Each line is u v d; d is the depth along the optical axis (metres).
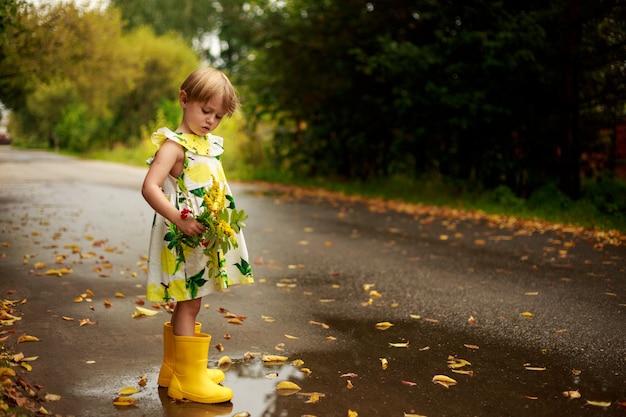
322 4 14.26
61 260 6.10
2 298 4.61
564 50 10.66
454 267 6.31
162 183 2.82
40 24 13.59
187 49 37.03
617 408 2.96
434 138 13.39
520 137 12.05
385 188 14.50
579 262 6.49
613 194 10.82
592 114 11.30
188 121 2.89
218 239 2.77
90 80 19.50
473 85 11.66
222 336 4.00
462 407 2.95
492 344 3.93
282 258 6.77
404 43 11.74
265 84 16.69
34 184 15.48
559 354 3.74
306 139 17.72
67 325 4.05
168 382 3.09
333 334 4.11
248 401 2.98
